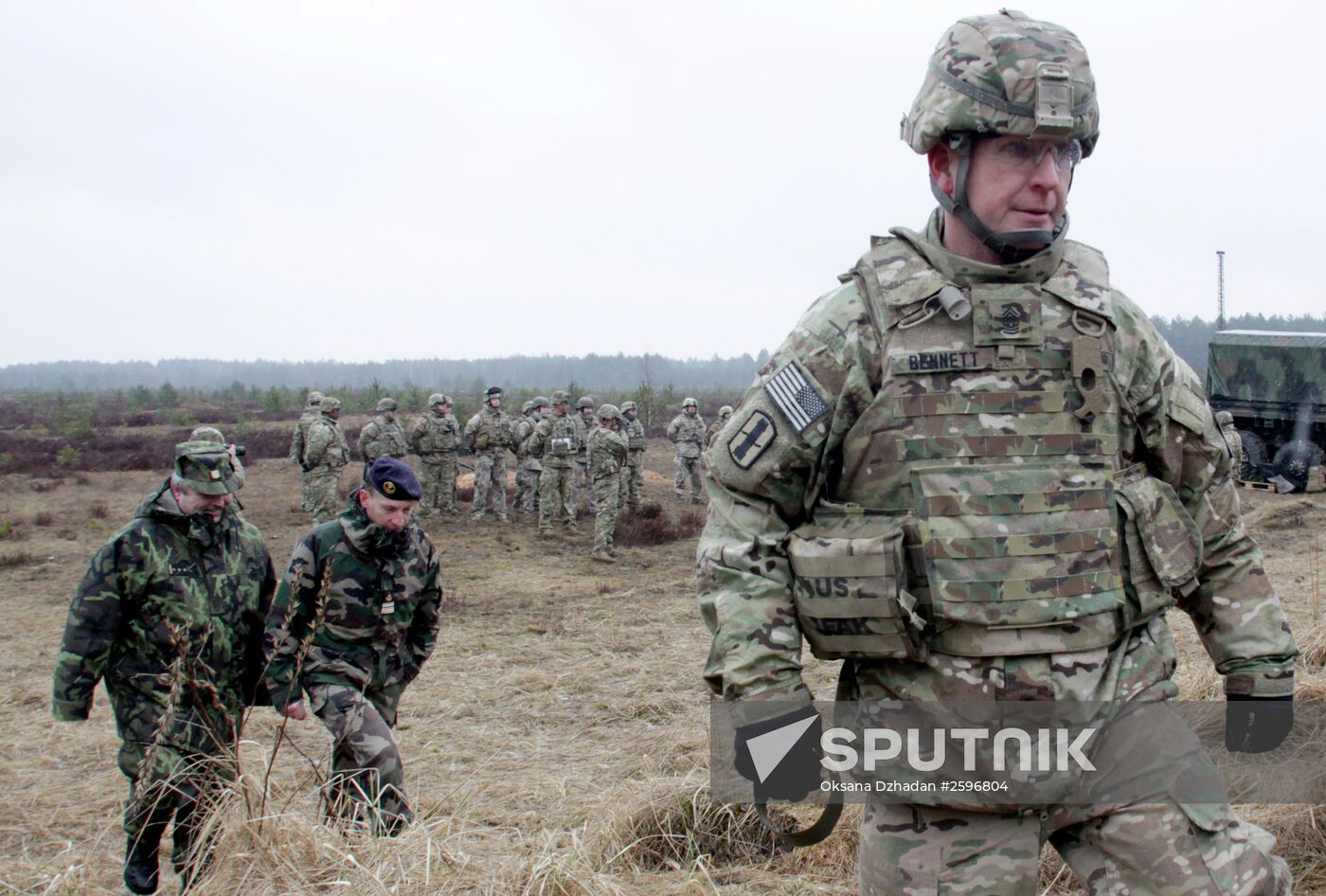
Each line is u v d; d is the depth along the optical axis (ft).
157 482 78.18
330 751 14.20
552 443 52.90
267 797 11.36
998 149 6.52
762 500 6.86
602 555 45.44
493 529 55.16
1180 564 6.75
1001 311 6.46
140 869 12.60
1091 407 6.51
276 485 74.74
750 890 12.19
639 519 56.95
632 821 13.92
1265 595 7.13
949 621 6.42
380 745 13.04
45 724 22.49
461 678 25.61
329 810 12.20
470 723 22.12
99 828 16.43
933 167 6.93
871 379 6.65
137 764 12.66
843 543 6.52
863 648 6.54
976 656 6.42
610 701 23.27
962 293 6.53
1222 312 102.68
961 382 6.48
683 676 25.34
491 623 32.65
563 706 23.26
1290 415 61.67
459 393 211.20
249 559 13.67
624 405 61.00
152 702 12.73
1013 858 6.61
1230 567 7.18
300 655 12.54
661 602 35.91
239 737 13.06
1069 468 6.48
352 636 13.75
